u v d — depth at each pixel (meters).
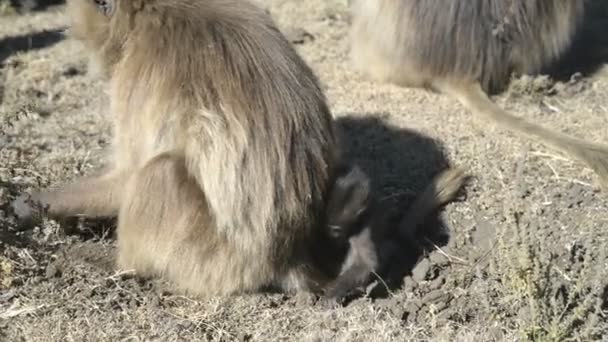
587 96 5.23
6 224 4.36
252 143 4.19
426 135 4.93
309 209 4.27
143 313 4.27
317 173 4.27
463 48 5.18
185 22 4.25
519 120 4.96
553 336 4.16
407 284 4.41
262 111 4.20
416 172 4.77
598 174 4.68
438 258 4.46
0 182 4.43
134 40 4.27
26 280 4.32
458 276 4.40
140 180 4.23
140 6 4.28
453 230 4.55
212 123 4.17
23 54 5.52
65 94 5.23
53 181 4.60
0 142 4.72
